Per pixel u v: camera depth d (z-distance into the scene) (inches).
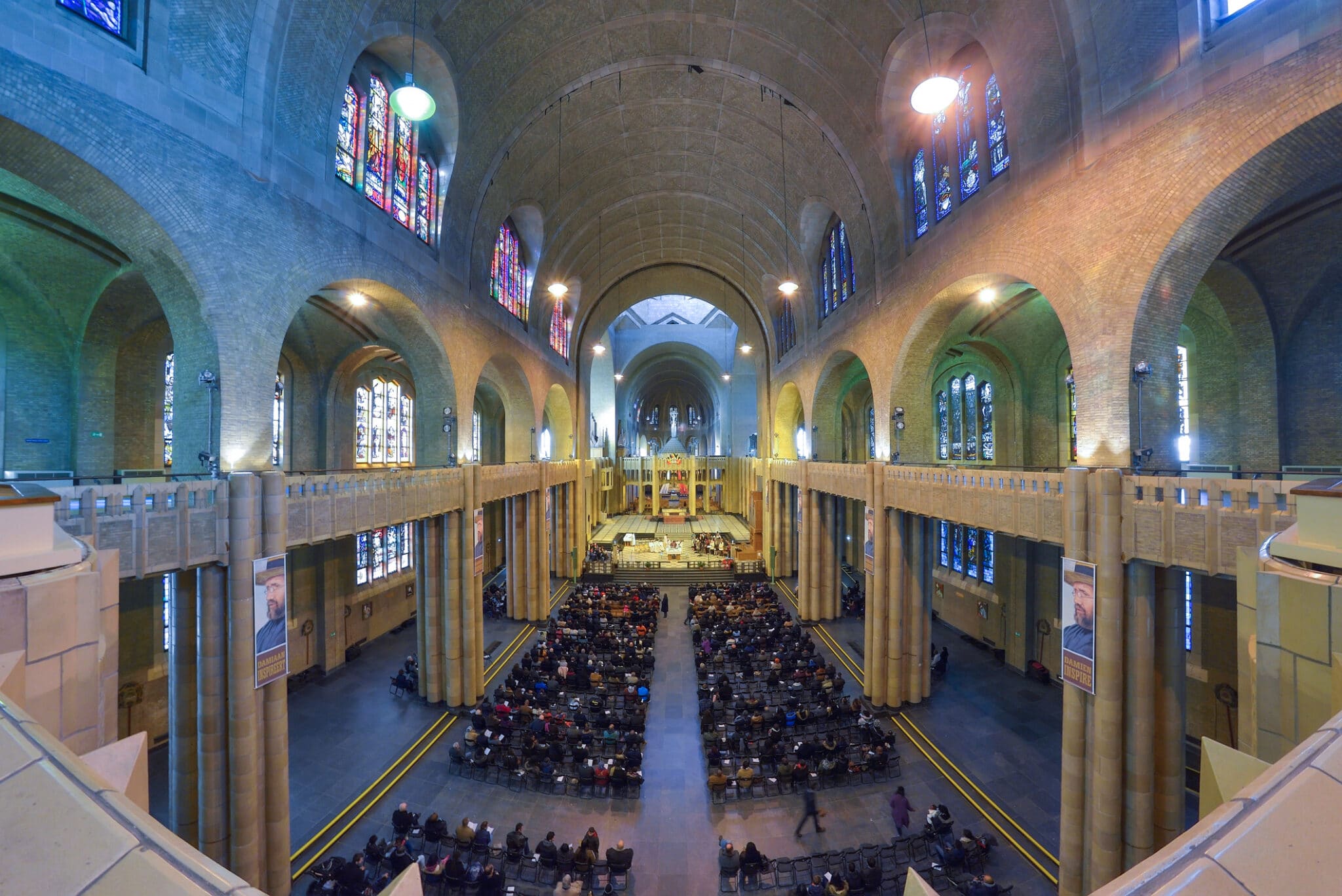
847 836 502.6
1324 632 120.3
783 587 1349.7
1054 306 474.3
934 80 412.2
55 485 503.8
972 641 966.4
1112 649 385.7
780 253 1214.3
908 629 735.7
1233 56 341.4
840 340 978.1
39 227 455.2
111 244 482.6
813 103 794.8
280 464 839.1
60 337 535.2
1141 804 381.1
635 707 665.0
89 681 130.8
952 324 733.3
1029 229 498.9
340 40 514.0
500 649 956.6
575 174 1018.7
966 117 620.7
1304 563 135.5
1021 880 449.1
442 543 748.6
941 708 724.0
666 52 797.9
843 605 1187.3
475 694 740.0
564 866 443.2
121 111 357.4
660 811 536.4
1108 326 419.2
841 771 560.4
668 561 1514.5
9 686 108.9
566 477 1363.2
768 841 498.3
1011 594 870.4
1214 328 574.6
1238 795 72.4
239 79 435.5
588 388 1641.2
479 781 577.0
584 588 1254.9
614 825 518.9
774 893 442.3
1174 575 389.1
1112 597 386.6
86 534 318.0
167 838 60.1
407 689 774.5
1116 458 411.5
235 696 399.2
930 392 761.0
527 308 1123.3
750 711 652.1
